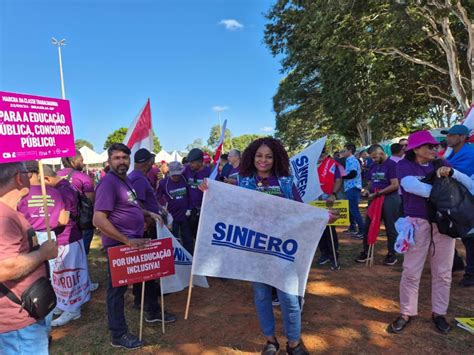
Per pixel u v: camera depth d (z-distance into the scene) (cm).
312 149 541
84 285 423
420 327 351
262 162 290
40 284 204
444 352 309
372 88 1892
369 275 509
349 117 2075
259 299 296
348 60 1748
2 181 195
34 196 368
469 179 320
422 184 321
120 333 340
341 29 1389
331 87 2111
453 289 438
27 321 200
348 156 774
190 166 572
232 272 291
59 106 248
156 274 341
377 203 538
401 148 602
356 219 739
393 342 329
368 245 570
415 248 340
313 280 498
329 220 283
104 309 446
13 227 192
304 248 285
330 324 369
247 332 362
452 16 1462
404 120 2509
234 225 290
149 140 557
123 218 334
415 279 343
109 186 322
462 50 1658
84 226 419
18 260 187
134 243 326
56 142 244
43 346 213
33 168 366
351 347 324
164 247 344
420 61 1573
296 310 285
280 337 346
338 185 589
